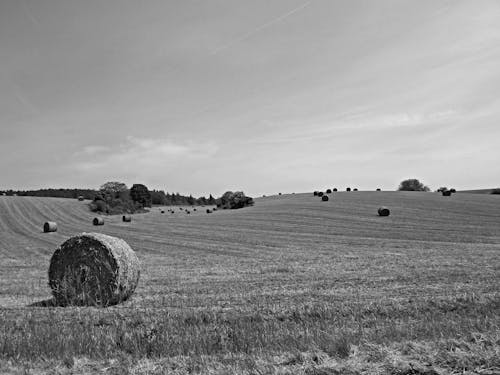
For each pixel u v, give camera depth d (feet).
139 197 319.06
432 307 33.19
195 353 21.18
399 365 18.22
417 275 51.21
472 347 20.17
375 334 23.50
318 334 23.62
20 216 210.59
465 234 114.11
